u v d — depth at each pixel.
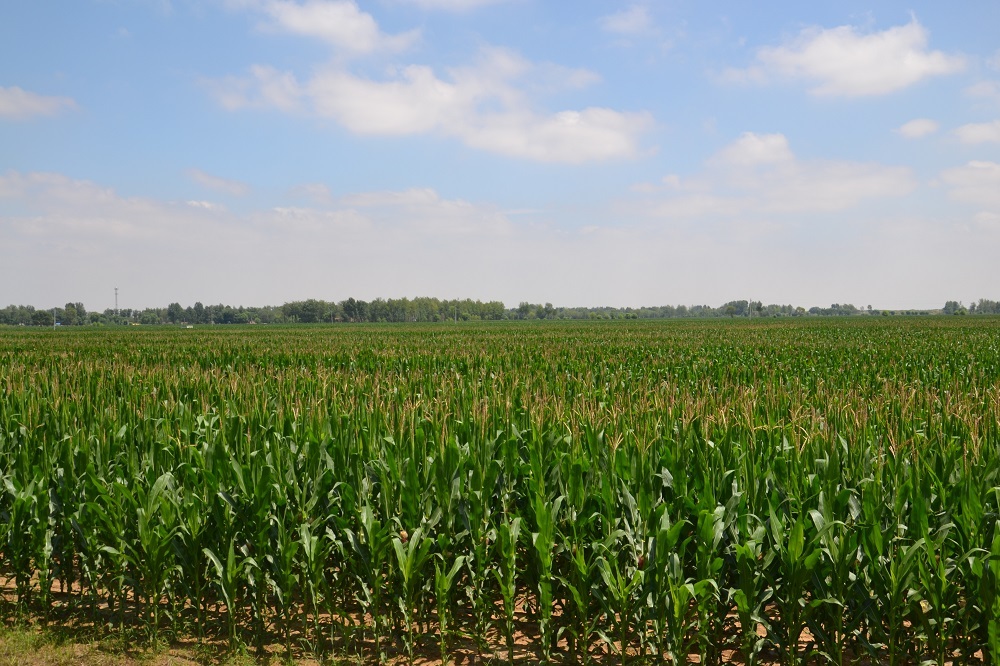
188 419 9.52
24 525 6.91
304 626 6.43
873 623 5.46
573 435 7.88
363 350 31.44
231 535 6.53
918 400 11.30
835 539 5.68
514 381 15.44
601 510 6.21
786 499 6.06
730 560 5.90
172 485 6.95
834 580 5.43
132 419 8.80
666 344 37.56
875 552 5.41
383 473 6.71
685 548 5.54
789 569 5.40
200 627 6.43
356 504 6.82
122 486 6.63
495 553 6.57
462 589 6.62
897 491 5.86
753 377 17.05
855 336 48.94
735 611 6.24
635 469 6.53
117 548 6.82
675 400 9.89
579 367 21.52
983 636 5.30
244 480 6.80
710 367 21.09
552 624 6.27
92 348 35.28
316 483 6.80
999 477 6.36
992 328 66.88
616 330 74.44
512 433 8.02
